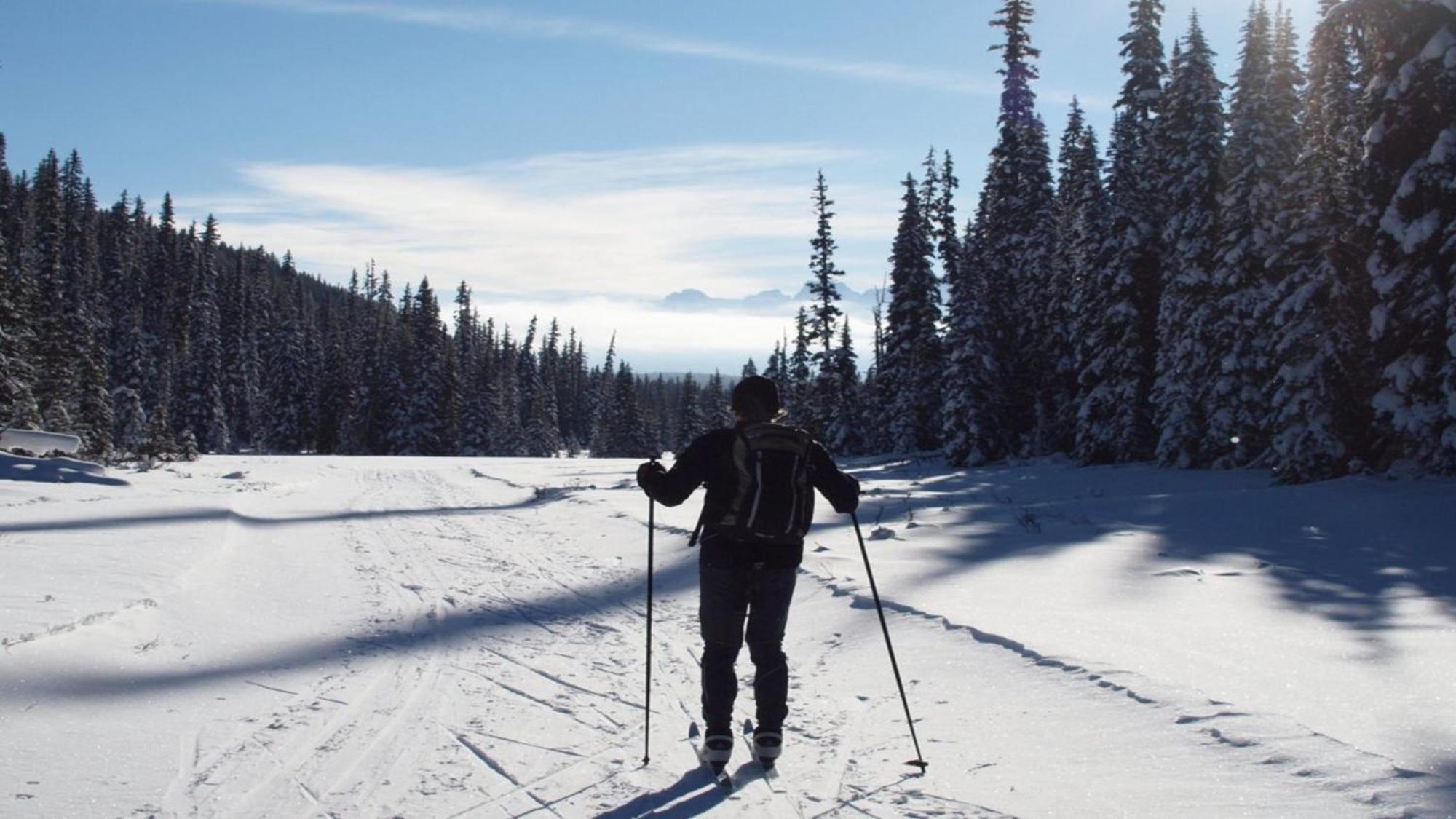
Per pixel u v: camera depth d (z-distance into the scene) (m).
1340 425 22.27
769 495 4.68
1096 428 33.66
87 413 48.91
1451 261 19.62
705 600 4.79
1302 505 18.09
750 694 6.30
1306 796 3.99
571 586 10.64
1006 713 5.53
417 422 80.06
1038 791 4.34
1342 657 6.34
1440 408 19.64
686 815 4.21
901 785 4.53
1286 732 4.62
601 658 7.36
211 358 74.50
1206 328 28.84
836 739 5.29
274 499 20.98
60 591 8.05
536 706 6.04
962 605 8.41
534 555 13.16
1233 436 28.02
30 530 12.12
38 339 42.19
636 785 4.62
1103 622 7.63
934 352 46.75
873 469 39.44
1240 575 10.53
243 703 6.00
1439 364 19.86
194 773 4.72
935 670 6.55
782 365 60.78
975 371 37.41
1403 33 20.55
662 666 7.11
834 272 52.38
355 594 10.06
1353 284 22.22
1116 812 4.05
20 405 32.25
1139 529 16.23
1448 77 19.86
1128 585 9.74
